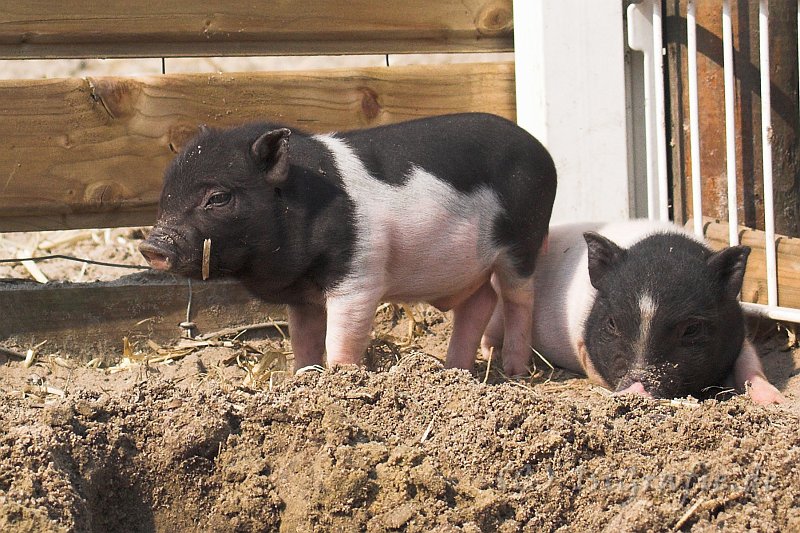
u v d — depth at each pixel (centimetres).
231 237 576
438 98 767
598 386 649
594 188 770
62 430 484
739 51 762
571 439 490
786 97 768
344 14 739
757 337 722
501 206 648
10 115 695
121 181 721
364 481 465
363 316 598
